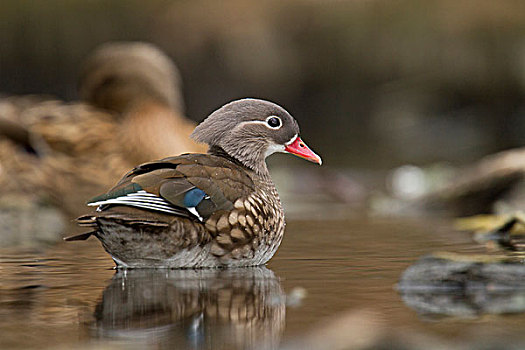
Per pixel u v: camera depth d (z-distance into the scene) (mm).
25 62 31891
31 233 12547
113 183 15211
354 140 31156
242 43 33156
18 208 14836
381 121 33469
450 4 33781
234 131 10289
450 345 5348
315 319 6293
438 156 26453
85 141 15156
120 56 15789
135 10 32719
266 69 33281
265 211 9391
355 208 17188
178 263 8922
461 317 6277
